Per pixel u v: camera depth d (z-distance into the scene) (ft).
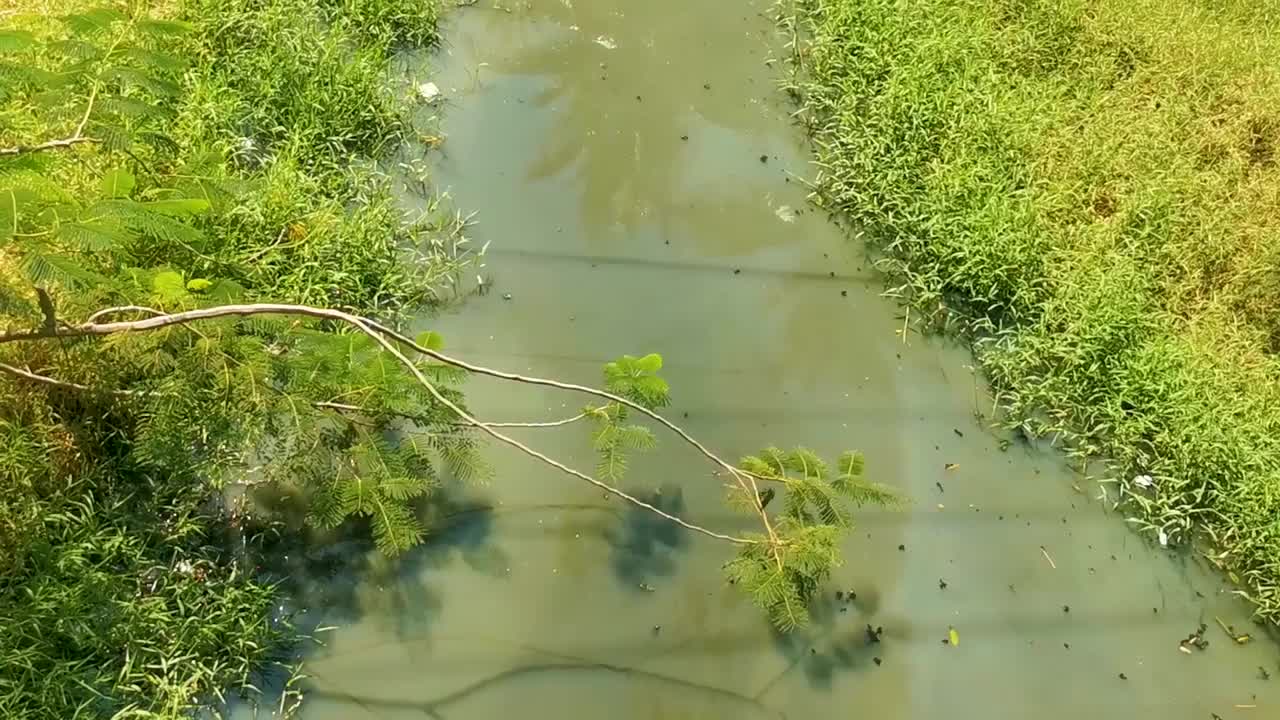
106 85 9.71
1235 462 11.34
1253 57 16.17
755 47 16.25
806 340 12.62
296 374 8.99
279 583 9.64
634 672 9.70
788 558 9.27
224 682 8.92
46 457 9.13
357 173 12.90
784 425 11.76
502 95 14.71
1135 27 16.25
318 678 9.21
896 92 14.48
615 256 13.01
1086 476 11.84
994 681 10.16
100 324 8.02
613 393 9.91
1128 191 13.96
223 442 9.21
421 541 9.43
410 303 11.93
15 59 9.59
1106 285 12.53
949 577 10.82
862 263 13.56
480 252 12.67
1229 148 14.65
